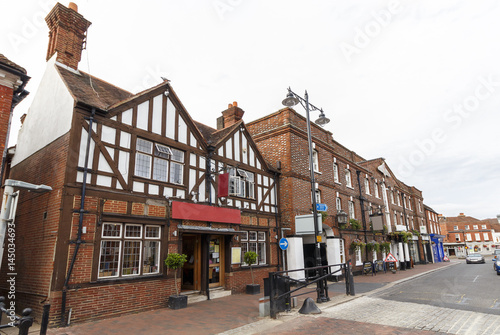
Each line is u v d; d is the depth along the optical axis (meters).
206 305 9.20
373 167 25.44
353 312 7.96
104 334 6.30
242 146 13.25
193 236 11.26
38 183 8.66
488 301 9.05
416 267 27.20
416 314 7.57
